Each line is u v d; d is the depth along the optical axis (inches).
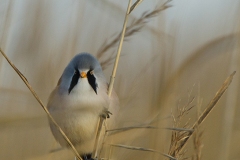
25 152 284.4
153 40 304.2
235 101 308.2
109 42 327.6
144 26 301.6
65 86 283.9
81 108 273.3
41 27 369.1
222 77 311.1
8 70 347.3
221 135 297.1
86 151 283.6
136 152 258.7
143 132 246.5
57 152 273.7
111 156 254.5
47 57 356.2
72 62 287.1
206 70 314.2
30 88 224.5
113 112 295.6
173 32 313.9
